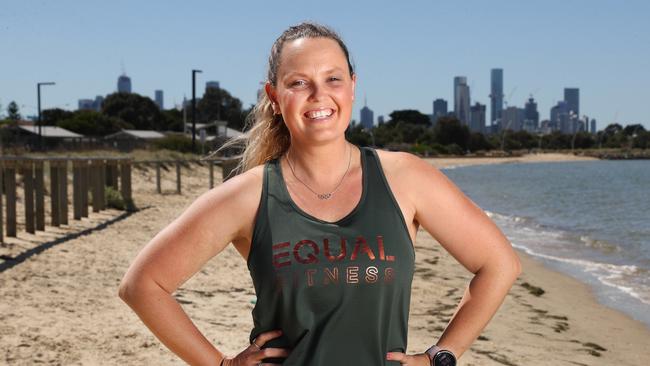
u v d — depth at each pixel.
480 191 47.12
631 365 7.06
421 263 13.04
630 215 28.33
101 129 89.31
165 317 2.22
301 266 2.11
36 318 6.41
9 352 5.43
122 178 18.16
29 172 10.99
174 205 20.05
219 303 8.02
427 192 2.28
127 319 6.61
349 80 2.33
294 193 2.23
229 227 2.25
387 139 132.25
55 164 12.34
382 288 2.12
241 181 2.28
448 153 138.88
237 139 2.78
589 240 19.16
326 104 2.23
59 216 12.58
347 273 2.10
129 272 2.25
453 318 2.33
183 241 2.23
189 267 2.24
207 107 111.94
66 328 6.17
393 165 2.30
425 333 7.56
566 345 7.70
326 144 2.23
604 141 187.62
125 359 5.45
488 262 2.31
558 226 24.06
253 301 8.20
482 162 127.12
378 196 2.20
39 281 7.93
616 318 9.34
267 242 2.16
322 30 2.33
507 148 168.25
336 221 2.17
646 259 15.55
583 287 11.71
